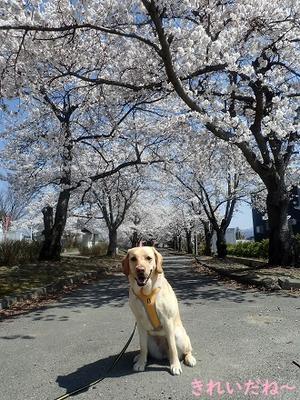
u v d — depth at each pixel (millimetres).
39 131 19016
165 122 18156
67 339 6094
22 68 12805
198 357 4816
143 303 4273
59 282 12719
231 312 7527
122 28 13211
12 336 6434
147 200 42625
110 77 14898
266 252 22031
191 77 12125
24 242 21891
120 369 4516
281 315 7082
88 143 19641
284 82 13875
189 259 30734
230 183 26859
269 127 11742
